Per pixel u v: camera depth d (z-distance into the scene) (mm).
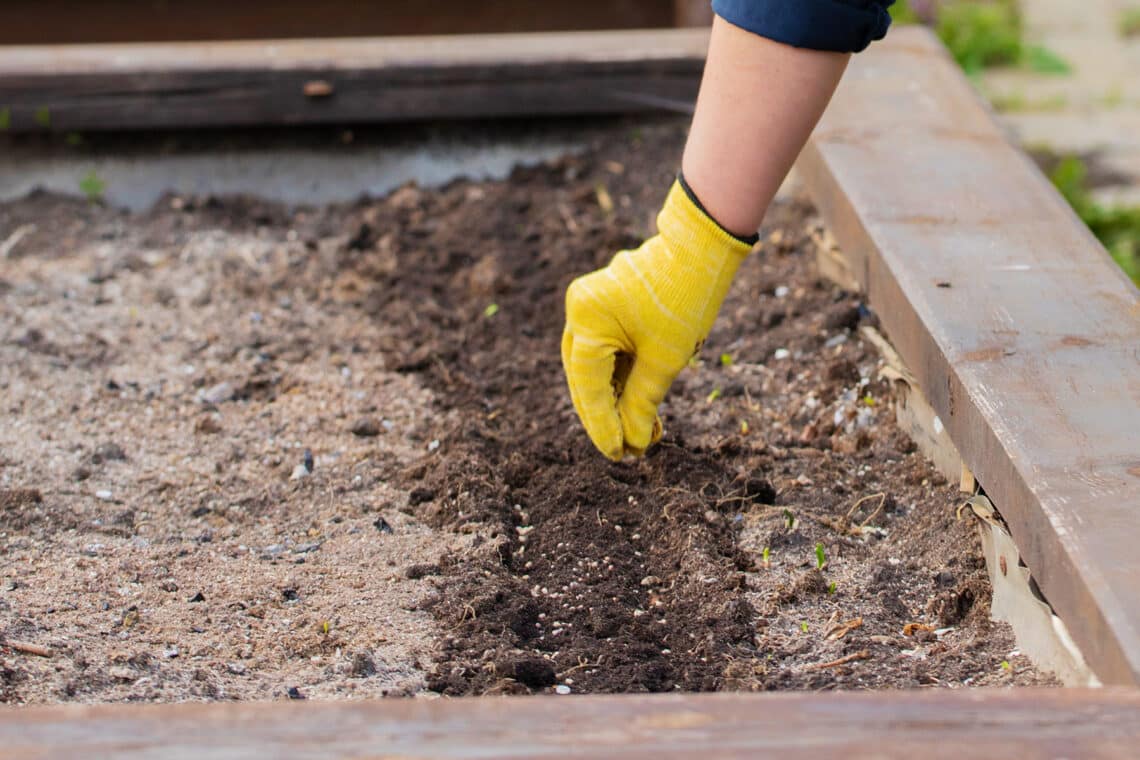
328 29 5746
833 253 3537
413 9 5770
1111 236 4910
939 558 2443
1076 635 1821
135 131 4395
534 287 3727
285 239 4109
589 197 4254
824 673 2131
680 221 2314
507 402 3168
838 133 3596
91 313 3596
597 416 2504
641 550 2555
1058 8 7832
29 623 2184
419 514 2711
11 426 3002
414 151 4461
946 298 2580
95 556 2500
